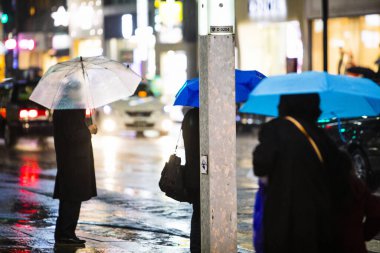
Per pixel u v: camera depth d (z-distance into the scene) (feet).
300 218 26.13
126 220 53.31
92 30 233.14
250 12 135.85
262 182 28.17
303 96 27.14
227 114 32.89
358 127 65.16
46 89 42.86
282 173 26.32
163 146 109.50
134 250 43.37
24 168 84.94
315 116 27.45
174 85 200.13
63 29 241.14
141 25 208.44
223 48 32.78
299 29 128.77
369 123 65.51
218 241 32.99
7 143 109.81
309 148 26.40
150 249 43.68
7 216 54.54
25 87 110.11
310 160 26.30
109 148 107.24
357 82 27.53
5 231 48.67
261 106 29.71
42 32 240.32
